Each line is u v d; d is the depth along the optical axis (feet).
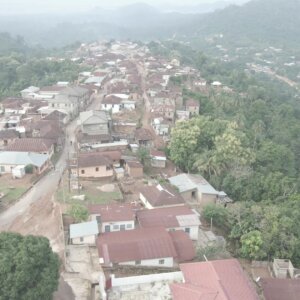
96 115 293.23
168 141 294.46
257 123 362.12
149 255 156.35
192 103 379.96
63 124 322.55
